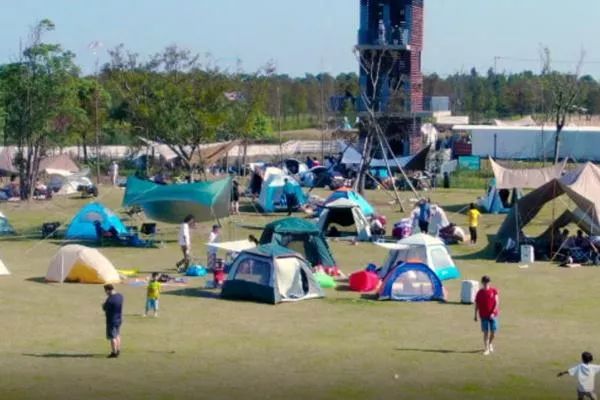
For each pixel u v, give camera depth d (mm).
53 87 72875
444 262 39031
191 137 72375
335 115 93562
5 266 41375
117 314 26047
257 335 29062
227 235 51656
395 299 34719
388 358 26219
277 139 121750
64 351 26781
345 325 30562
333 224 51438
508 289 36938
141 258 44281
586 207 43750
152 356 26250
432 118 99688
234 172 85000
